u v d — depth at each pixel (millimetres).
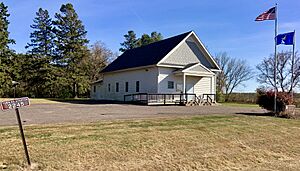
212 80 30047
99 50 54531
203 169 7746
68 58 42688
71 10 43438
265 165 8695
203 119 13344
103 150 7758
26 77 42094
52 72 41406
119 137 8930
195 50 29125
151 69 27266
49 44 43969
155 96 25812
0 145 7422
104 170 6766
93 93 40969
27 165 6539
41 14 44531
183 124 11703
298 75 49188
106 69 36125
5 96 43156
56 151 7336
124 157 7598
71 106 21797
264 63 56094
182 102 25812
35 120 11898
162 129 10461
